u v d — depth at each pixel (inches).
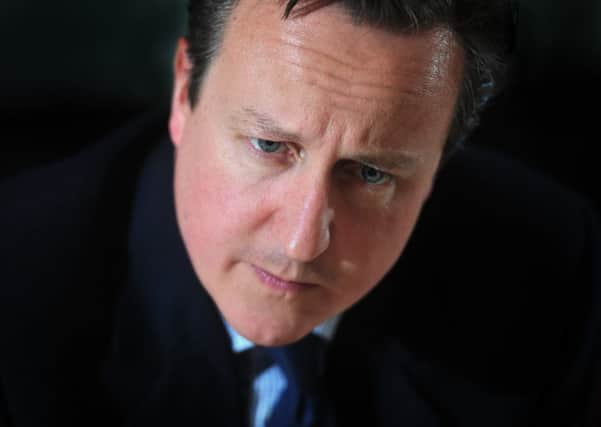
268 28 24.1
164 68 73.1
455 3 24.5
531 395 38.9
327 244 25.5
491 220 39.9
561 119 76.5
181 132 30.4
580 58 80.4
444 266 38.7
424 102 24.7
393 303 37.5
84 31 71.5
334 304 28.3
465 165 41.2
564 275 39.9
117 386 33.9
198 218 27.7
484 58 26.9
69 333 33.7
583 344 39.6
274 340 28.4
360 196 26.2
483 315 38.6
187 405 33.7
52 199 35.2
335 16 23.4
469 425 37.7
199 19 27.3
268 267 26.6
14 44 70.0
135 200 35.7
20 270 33.7
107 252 34.9
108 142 37.5
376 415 36.3
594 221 41.9
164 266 34.2
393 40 23.6
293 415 34.1
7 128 68.4
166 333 33.9
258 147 25.6
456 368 37.9
